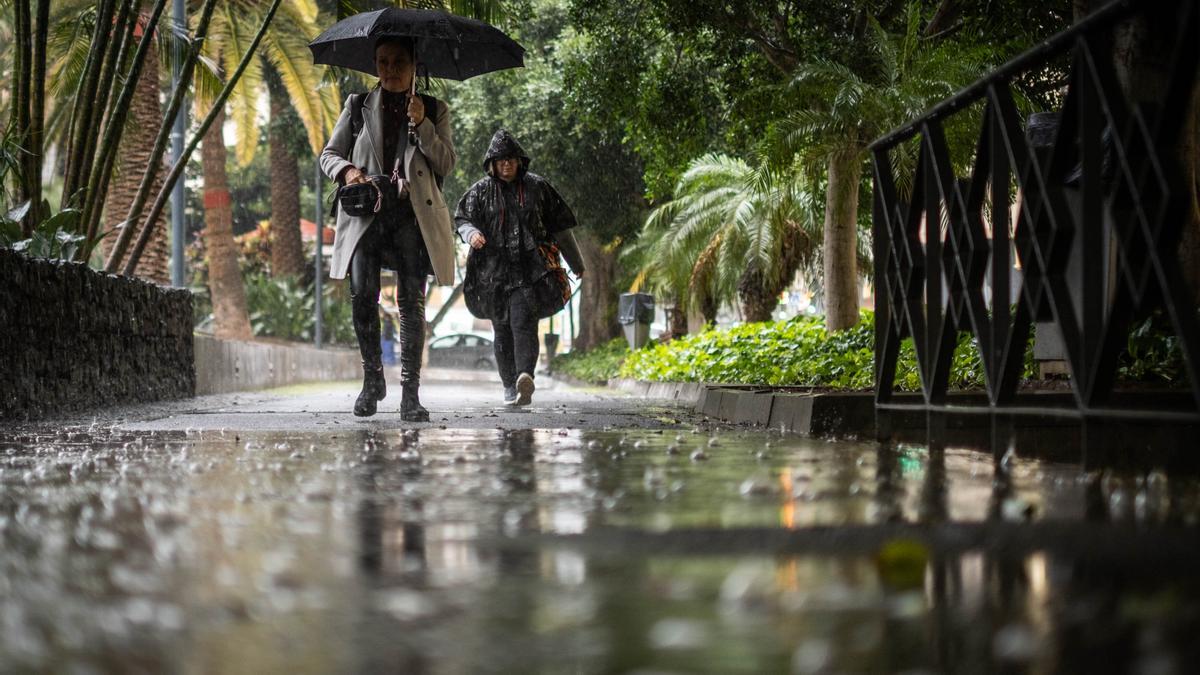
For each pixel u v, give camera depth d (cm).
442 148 819
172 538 277
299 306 4131
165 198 1309
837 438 638
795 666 162
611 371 2556
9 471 448
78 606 203
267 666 164
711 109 1911
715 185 2509
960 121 1403
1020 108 1386
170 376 1380
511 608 201
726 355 1634
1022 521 284
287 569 237
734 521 291
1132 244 368
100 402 1084
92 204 1181
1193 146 781
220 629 186
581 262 1064
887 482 385
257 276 4547
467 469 449
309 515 317
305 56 2809
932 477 401
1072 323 407
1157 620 184
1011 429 454
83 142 1166
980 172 484
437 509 328
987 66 1414
